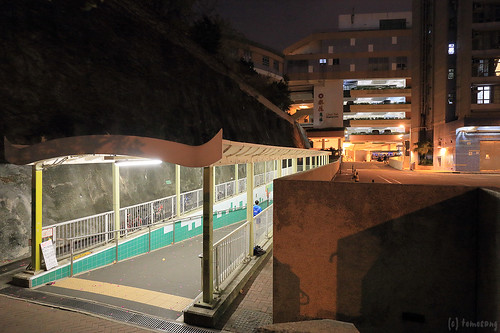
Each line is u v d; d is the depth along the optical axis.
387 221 4.09
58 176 9.29
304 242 4.42
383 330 4.12
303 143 39.44
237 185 15.34
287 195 4.49
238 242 7.41
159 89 17.00
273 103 33.53
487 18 36.25
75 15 15.64
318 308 4.38
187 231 11.38
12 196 8.29
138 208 9.59
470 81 35.84
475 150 34.59
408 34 58.34
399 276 4.05
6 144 5.11
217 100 21.31
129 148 4.79
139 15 19.78
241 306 5.77
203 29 24.47
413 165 43.84
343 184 4.26
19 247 8.17
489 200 3.37
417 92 44.31
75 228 8.08
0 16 12.10
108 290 6.36
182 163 4.67
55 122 10.38
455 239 3.84
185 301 6.00
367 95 60.66
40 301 5.66
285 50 65.94
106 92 13.84
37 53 12.26
